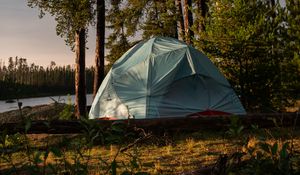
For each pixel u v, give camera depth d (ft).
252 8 49.73
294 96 47.37
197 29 56.75
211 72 45.03
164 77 42.55
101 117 44.37
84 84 66.59
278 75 47.85
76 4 61.82
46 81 620.08
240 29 48.42
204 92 43.11
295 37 49.57
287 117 33.60
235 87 49.55
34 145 30.76
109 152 28.86
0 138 8.50
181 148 30.53
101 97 45.96
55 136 33.94
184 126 34.22
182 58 44.62
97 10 66.64
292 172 9.40
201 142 31.83
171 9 86.43
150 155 27.99
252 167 9.48
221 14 50.11
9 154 8.63
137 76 44.16
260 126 33.50
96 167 23.39
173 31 90.89
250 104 48.80
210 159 25.99
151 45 47.96
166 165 24.71
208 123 34.27
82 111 65.21
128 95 42.93
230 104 43.65
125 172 8.36
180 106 41.22
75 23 62.18
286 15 50.37
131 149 29.66
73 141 8.91
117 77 45.68
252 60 49.03
